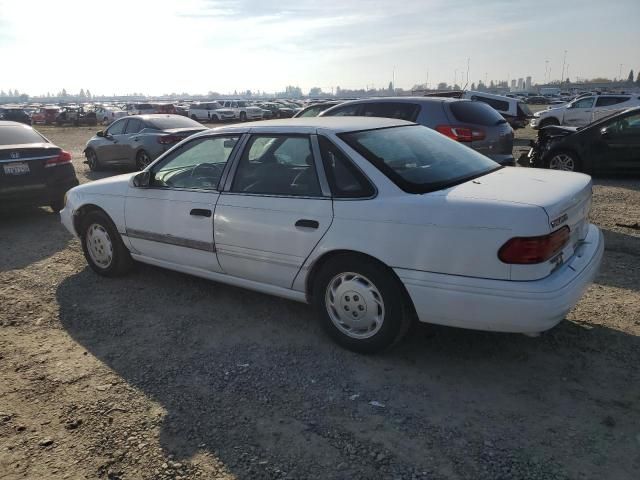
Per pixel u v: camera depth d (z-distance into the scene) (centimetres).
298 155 379
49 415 306
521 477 248
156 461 266
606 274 502
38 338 403
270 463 262
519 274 295
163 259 471
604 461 257
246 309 446
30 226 764
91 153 1398
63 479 255
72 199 536
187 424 294
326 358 363
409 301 339
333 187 357
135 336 403
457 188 336
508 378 333
